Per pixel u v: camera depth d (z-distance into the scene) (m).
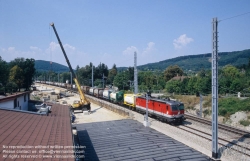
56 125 14.27
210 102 38.34
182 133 23.95
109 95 54.09
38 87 114.88
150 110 33.25
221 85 47.09
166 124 28.62
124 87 75.75
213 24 16.95
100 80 99.44
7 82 62.69
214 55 17.12
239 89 44.59
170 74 93.06
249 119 28.86
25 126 12.52
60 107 24.83
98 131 24.69
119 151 17.91
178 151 17.41
